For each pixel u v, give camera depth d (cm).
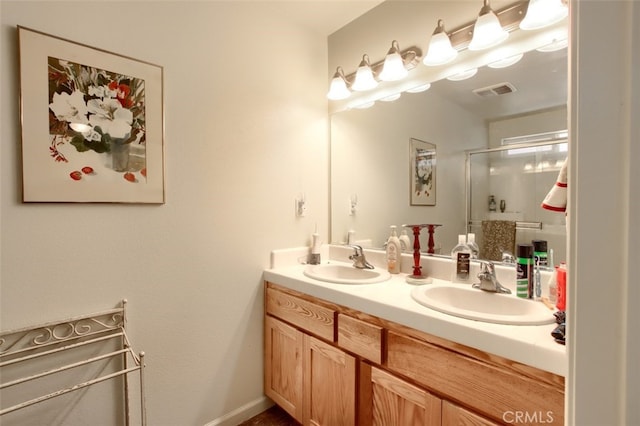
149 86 138
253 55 176
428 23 164
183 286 151
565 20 121
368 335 125
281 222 190
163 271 144
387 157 188
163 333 145
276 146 187
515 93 137
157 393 143
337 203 214
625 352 40
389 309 118
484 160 147
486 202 147
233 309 169
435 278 159
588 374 44
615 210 41
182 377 151
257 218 179
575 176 46
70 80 118
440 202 163
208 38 158
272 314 177
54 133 115
